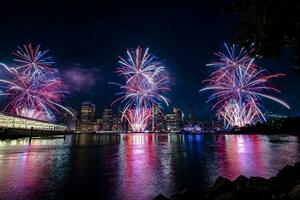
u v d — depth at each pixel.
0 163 31.17
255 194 9.82
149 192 17.97
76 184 20.36
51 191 18.06
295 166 14.66
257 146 64.81
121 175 24.45
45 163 32.16
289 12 5.10
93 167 29.44
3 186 19.25
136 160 36.22
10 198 16.25
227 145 71.69
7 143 71.06
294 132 171.38
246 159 36.56
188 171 26.62
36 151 48.31
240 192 9.87
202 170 27.20
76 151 50.97
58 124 155.88
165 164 31.98
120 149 57.75
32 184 20.11
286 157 38.47
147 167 29.52
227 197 9.80
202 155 43.06
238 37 6.25
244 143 81.25
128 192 17.95
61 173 25.31
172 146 69.62
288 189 10.87
